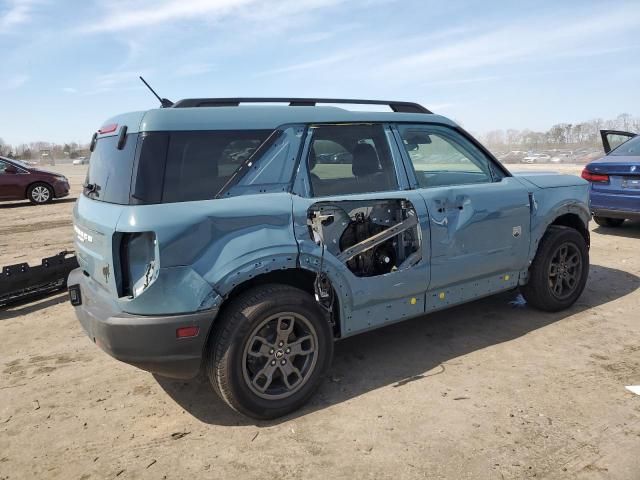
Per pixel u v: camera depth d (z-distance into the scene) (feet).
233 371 9.49
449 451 8.85
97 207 10.15
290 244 9.97
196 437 9.64
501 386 11.11
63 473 8.70
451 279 12.70
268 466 8.68
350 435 9.48
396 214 12.26
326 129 11.26
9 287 17.43
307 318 10.23
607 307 15.97
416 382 11.45
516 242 13.99
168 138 9.50
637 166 23.77
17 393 11.58
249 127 10.29
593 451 8.71
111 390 11.65
